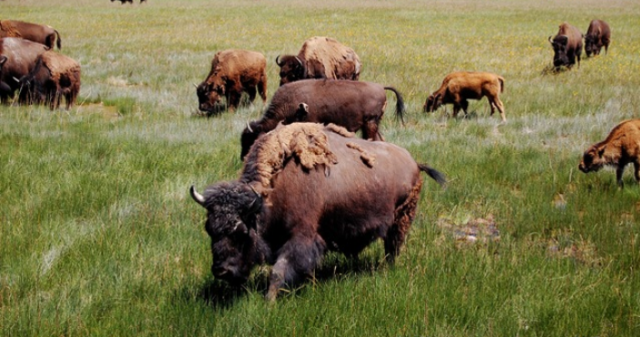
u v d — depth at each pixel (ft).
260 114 144.97
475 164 99.71
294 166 54.60
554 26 387.34
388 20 432.66
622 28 370.12
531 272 60.54
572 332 49.85
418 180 63.82
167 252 63.77
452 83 139.44
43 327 48.67
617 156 88.43
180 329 48.88
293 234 54.13
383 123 132.87
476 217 81.41
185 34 325.01
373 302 52.80
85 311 51.42
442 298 54.44
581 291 56.13
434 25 398.01
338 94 99.91
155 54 243.81
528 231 75.61
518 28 376.68
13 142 109.50
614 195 86.53
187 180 88.58
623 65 223.71
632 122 88.58
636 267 64.23
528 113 144.66
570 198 85.71
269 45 276.00
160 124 131.95
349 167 57.52
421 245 67.62
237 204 49.16
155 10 507.30
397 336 48.60
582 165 90.99
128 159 99.14
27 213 73.20
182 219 73.56
